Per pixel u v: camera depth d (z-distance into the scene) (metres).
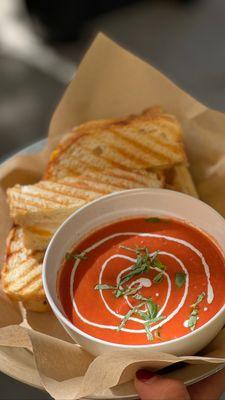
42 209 0.65
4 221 0.69
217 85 1.25
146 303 0.57
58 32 1.36
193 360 0.54
